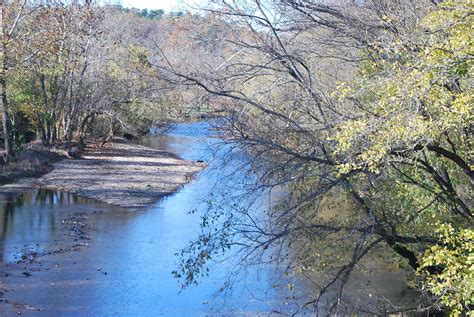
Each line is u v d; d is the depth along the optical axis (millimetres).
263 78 13125
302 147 11773
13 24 38656
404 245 12547
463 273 8984
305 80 12758
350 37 13086
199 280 18203
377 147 9242
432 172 11891
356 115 10453
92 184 36281
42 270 19562
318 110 12492
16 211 28281
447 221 12258
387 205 12289
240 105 12242
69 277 18984
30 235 23891
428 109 9367
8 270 19328
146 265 20359
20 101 44000
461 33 8609
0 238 23250
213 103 12234
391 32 12047
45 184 35500
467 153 11391
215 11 12938
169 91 12523
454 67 8836
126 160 47156
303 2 13414
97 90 47375
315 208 12453
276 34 12750
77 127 54000
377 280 16562
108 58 41156
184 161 47312
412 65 9750
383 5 12648
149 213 29016
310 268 12336
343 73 13406
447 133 11406
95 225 26172
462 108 8594
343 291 15570
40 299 17016
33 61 41406
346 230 12180
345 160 10211
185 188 35844
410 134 8953
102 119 55125
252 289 16344
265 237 12758
